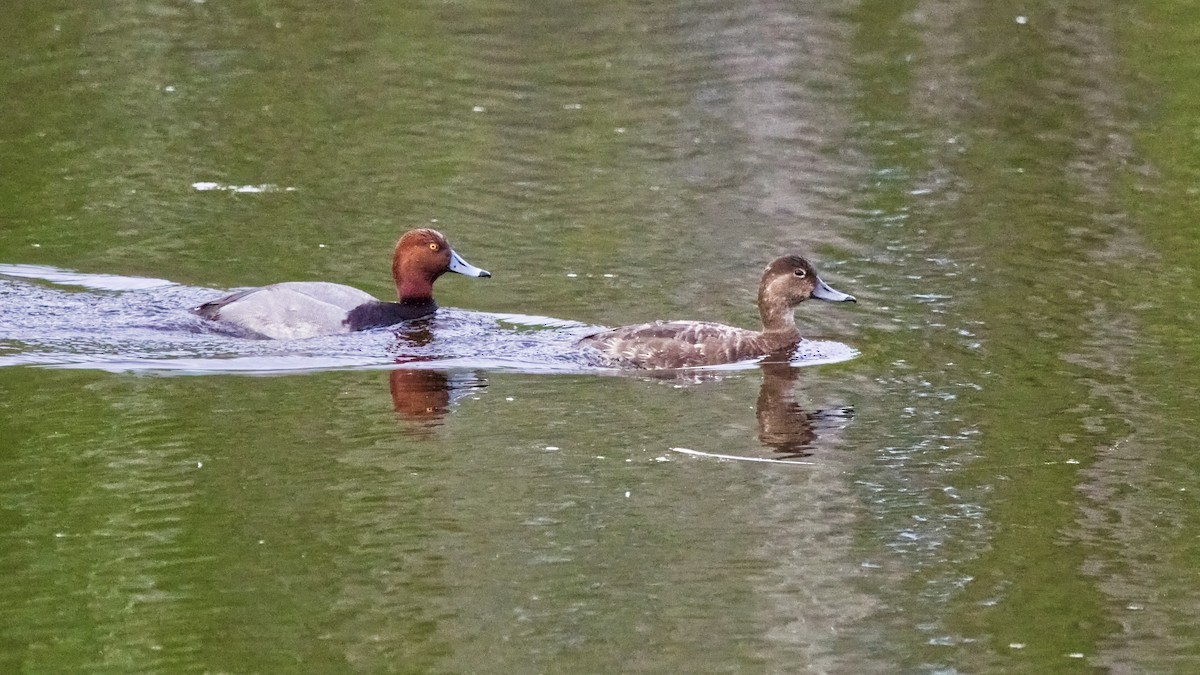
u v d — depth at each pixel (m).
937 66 26.77
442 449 12.88
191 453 12.71
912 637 9.93
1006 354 15.31
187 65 26.62
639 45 28.11
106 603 10.34
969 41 28.03
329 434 13.20
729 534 11.41
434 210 20.22
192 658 9.62
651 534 11.35
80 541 11.23
